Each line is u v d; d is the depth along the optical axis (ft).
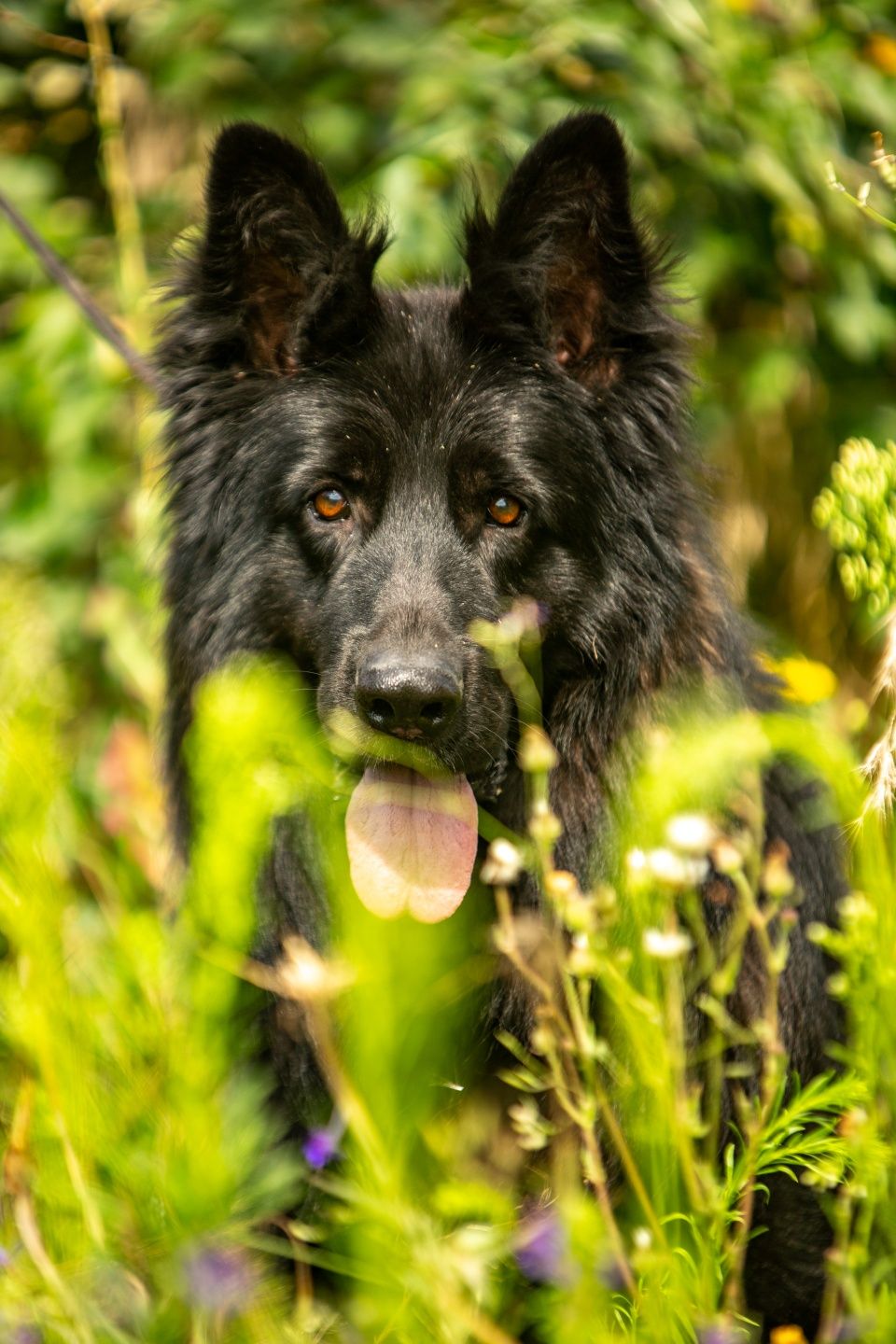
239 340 24.52
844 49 38.70
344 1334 19.53
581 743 23.45
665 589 23.48
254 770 19.56
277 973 22.45
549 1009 17.76
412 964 20.42
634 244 23.65
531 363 23.97
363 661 21.66
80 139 43.75
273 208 24.00
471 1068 22.86
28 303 39.50
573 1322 16.10
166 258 26.63
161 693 25.22
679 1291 16.52
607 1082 21.25
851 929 17.84
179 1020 20.20
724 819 22.09
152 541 31.45
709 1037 22.11
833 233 38.86
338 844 22.65
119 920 24.48
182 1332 17.72
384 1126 18.48
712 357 38.88
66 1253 18.60
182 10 39.06
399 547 22.89
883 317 39.11
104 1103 19.30
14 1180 19.02
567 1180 18.70
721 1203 16.80
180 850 24.29
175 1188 17.21
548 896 19.80
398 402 23.50
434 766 21.85
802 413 40.24
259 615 23.82
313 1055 22.29
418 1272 16.63
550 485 23.29
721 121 37.73
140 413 34.68
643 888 16.96
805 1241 22.63
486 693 22.30
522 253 23.84
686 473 24.39
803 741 20.34
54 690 30.68
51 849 22.15
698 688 23.32
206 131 40.24
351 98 39.81
